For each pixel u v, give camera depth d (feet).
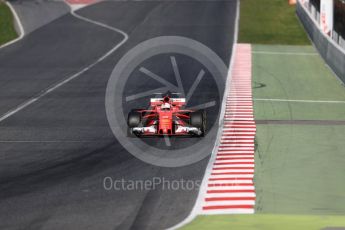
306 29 555.28
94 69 405.59
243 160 205.77
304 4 607.78
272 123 261.85
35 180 183.73
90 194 171.22
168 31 562.25
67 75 386.11
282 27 581.53
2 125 257.55
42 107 294.87
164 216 154.92
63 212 157.28
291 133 245.04
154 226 148.05
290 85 355.77
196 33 551.18
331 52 408.46
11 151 216.54
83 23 605.31
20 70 405.59
